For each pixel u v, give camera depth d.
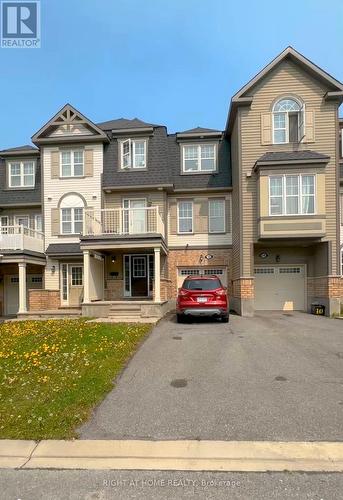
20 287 15.93
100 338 8.95
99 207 17.47
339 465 3.43
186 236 18.09
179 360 7.16
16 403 4.79
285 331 10.47
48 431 4.07
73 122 17.88
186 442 3.86
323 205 14.74
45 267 17.72
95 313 14.30
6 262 15.95
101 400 5.03
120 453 3.68
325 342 8.80
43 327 11.59
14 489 3.13
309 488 3.08
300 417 4.42
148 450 3.73
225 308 12.04
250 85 15.78
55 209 17.78
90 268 15.45
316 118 15.70
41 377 5.87
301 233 14.75
